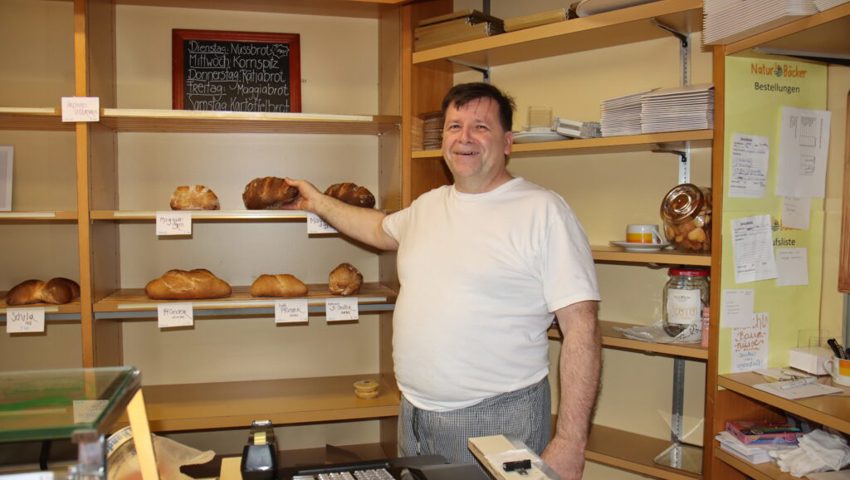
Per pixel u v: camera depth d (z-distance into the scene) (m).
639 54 2.20
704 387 2.14
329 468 1.04
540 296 1.63
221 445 2.57
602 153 2.31
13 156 2.38
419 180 2.32
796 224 1.83
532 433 1.62
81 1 2.05
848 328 1.81
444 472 0.98
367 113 2.65
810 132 1.83
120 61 2.44
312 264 2.63
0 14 2.36
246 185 2.49
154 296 2.17
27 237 2.39
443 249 1.67
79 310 2.08
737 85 1.74
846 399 1.54
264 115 2.17
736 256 1.77
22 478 0.71
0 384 0.88
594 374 1.52
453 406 1.63
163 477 1.21
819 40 1.58
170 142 2.49
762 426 1.76
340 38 2.62
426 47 2.27
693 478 1.91
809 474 1.55
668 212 1.98
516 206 1.64
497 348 1.60
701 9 1.79
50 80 2.40
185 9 2.48
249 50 2.51
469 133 1.65
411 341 1.67
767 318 1.82
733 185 1.75
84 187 2.07
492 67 2.52
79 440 0.69
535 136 2.09
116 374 0.93
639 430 2.28
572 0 2.36
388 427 2.59
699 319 1.94
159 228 2.09
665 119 1.83
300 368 2.65
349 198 2.31
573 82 2.35
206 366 2.56
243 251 2.57
